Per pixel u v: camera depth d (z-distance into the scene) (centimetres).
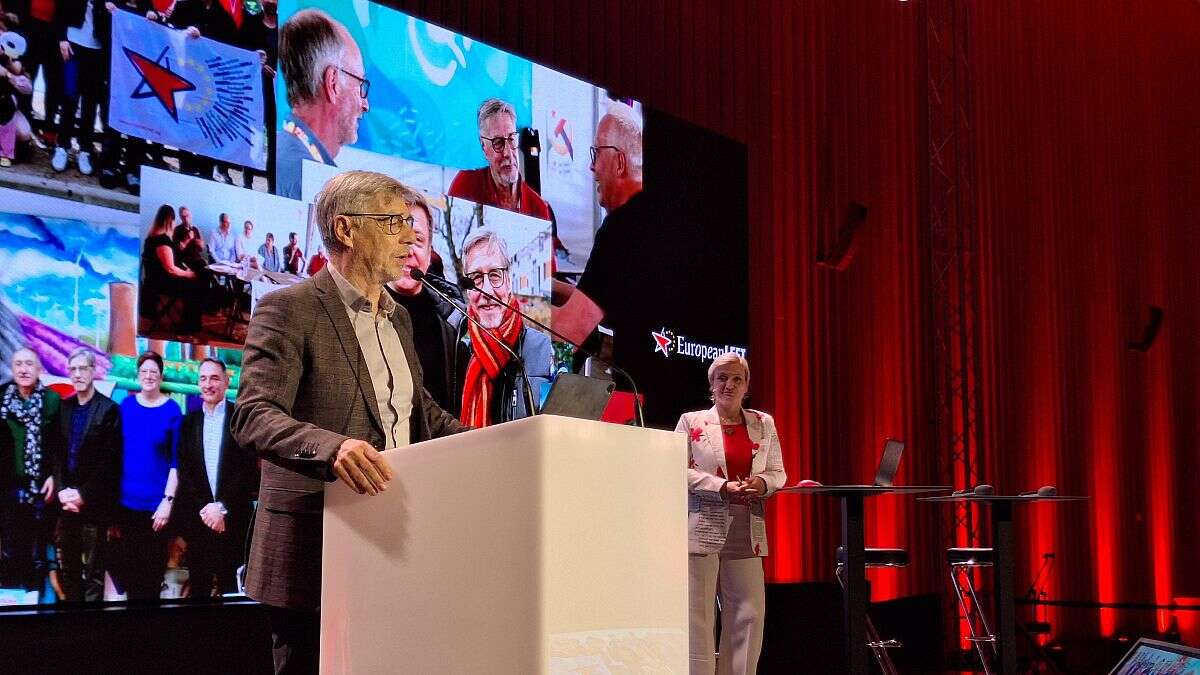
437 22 543
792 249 755
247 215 432
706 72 712
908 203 859
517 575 145
